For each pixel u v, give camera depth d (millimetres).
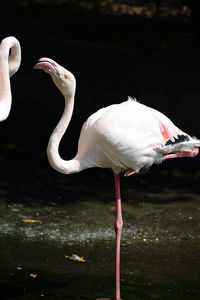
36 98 16031
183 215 10344
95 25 21953
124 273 8000
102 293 7336
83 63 18484
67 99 7551
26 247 8633
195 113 15164
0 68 6719
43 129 14359
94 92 16328
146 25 21969
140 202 10852
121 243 9078
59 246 8781
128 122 7730
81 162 7902
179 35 21031
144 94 16375
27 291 7273
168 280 7852
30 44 19797
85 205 10508
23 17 22469
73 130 14266
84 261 8312
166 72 18109
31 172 11953
